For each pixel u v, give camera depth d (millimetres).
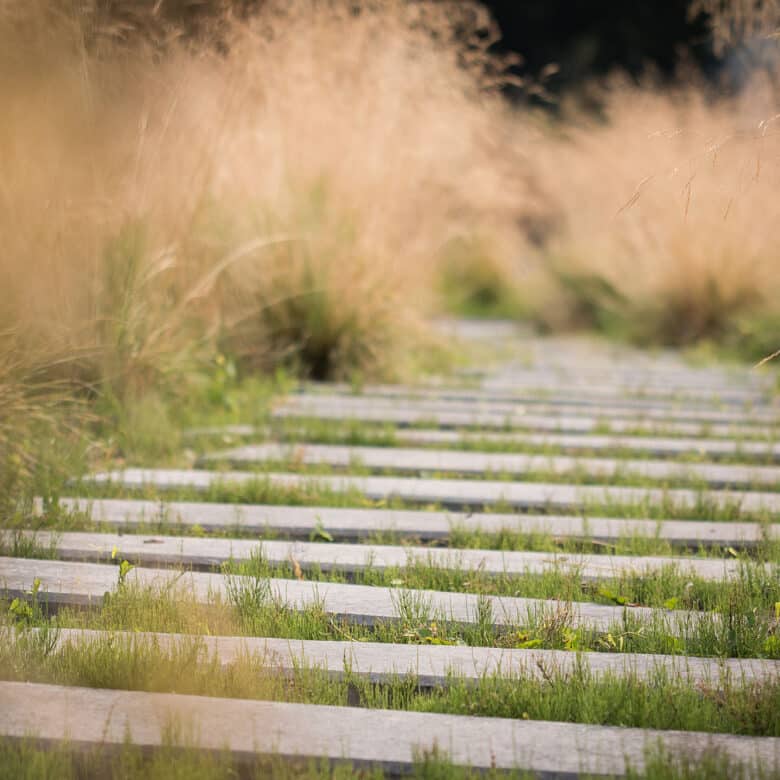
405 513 7973
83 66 8602
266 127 12781
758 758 4086
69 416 8945
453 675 4953
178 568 6527
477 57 15039
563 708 4664
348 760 4215
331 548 7008
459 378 16062
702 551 7156
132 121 9273
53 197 8281
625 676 4922
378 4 14039
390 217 14695
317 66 13492
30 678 4906
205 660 5027
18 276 7977
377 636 5566
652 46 41875
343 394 13594
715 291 21125
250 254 13297
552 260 25500
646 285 21922
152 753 4250
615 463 9945
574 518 7879
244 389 12711
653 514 8156
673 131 7383
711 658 5242
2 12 7809
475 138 16016
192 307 11531
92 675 4859
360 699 4883
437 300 17156
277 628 5562
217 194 12602
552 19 45344
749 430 11867
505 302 30531
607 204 22266
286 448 10258
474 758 4242
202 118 10570
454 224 15867
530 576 6379
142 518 7559
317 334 14500
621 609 5902
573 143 23328
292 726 4457
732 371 17344
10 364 7871
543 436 11250
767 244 18953
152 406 10164
